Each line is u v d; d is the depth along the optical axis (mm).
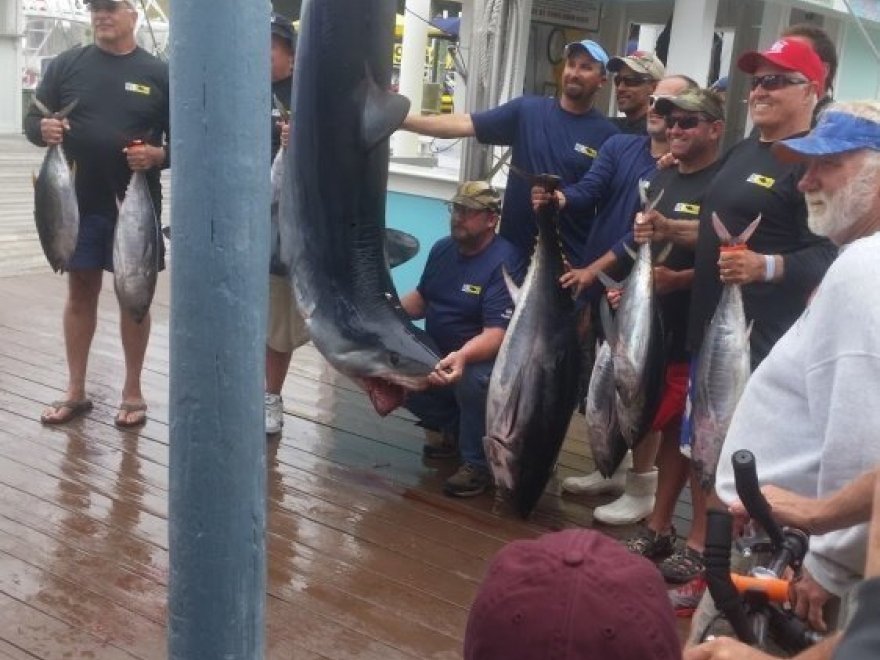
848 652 978
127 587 3258
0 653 2865
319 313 2699
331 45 2545
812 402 1861
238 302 1497
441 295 4199
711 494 2975
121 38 4438
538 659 1021
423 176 5996
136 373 4684
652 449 3893
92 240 4555
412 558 3580
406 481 4270
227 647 1580
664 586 1103
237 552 1560
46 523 3664
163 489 4023
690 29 4875
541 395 3650
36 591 3205
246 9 1435
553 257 3631
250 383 1528
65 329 4707
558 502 4148
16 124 17094
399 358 2717
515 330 3672
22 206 10547
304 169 2656
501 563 1104
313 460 4445
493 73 4738
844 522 1722
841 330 1777
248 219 1486
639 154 3889
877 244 1773
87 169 4461
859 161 1912
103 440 4500
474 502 4090
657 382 3334
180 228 1487
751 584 1748
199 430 1521
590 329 4012
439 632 3105
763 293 3020
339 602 3252
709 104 3436
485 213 4055
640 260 3303
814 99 3014
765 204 3008
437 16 8961
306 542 3656
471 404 4070
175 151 1475
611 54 6129
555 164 4164
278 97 4258
